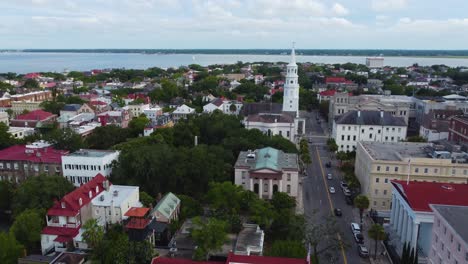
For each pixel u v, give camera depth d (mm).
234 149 146625
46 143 148000
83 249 90188
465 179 110562
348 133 174500
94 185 104000
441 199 88938
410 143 136500
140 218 92312
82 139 158625
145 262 76438
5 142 155625
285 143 152375
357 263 89000
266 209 97500
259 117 185125
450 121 165375
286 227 97875
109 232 90250
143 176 120000
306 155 149500
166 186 120500
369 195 117000
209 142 165500
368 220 110438
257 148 146625
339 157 155000
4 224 111312
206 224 85375
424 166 112500
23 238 91688
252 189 121812
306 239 90438
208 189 117875
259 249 82812
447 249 69312
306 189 132625
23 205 102375
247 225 94500
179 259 74875
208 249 80000
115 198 100688
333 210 116250
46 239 92438
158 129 164750
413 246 86625
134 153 120750
